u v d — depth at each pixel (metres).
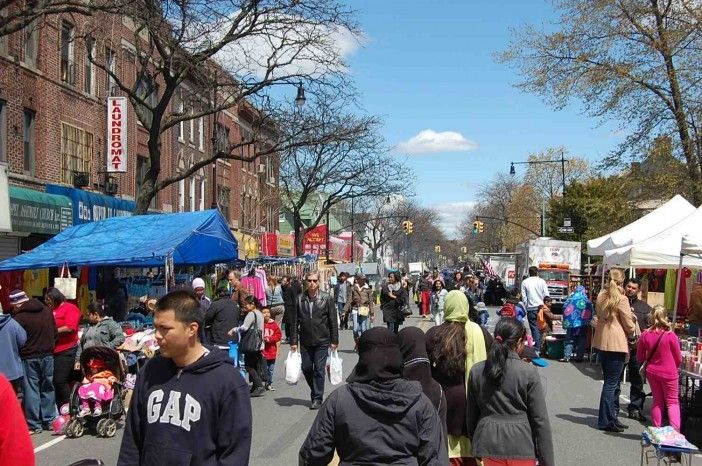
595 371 17.22
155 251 13.99
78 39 23.52
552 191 81.94
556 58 26.88
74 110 24.47
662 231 16.33
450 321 6.37
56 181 23.16
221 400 3.79
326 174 46.69
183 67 21.36
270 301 28.28
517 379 5.33
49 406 10.98
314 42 21.06
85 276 21.14
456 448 6.09
